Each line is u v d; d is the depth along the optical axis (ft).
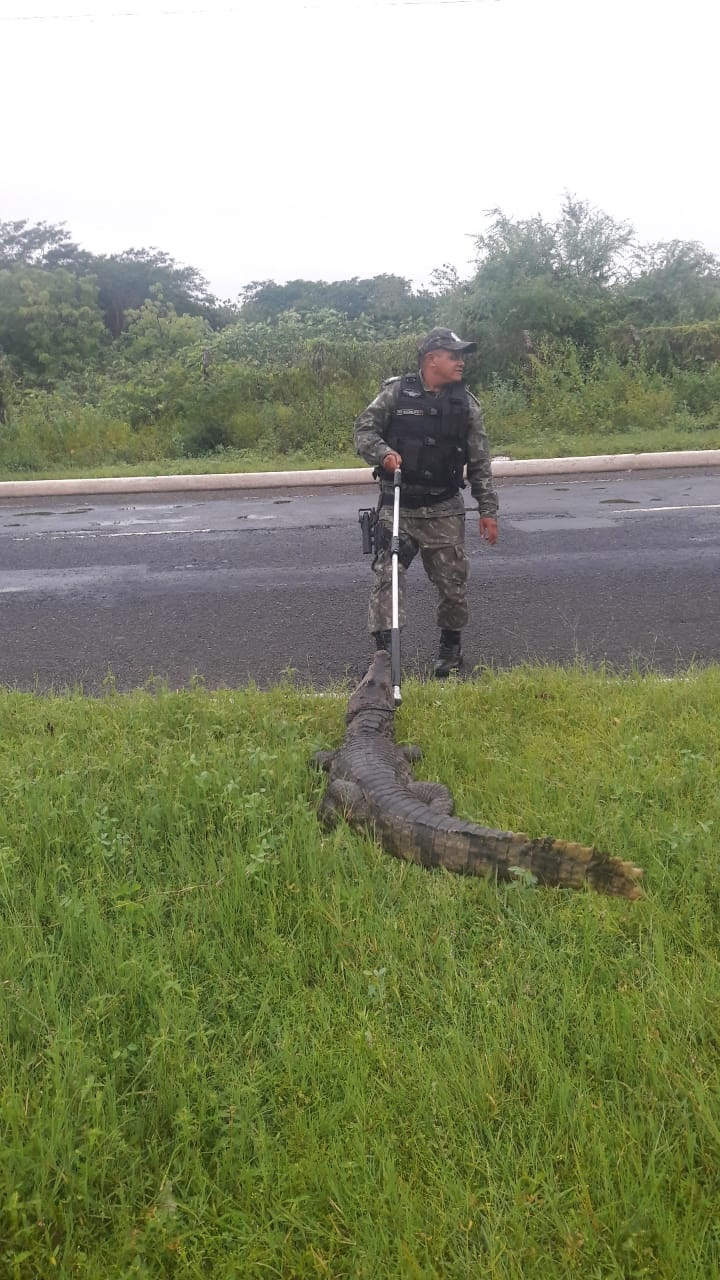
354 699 15.94
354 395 61.05
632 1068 8.19
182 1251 6.86
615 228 76.74
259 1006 9.36
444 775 14.14
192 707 17.08
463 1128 7.72
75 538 36.52
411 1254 6.59
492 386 63.21
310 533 35.42
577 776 13.66
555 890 10.82
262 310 223.92
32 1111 7.94
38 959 9.80
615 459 48.06
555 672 18.21
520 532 33.91
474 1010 8.99
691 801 12.74
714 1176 7.27
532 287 65.77
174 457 58.54
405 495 18.29
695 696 16.30
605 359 63.93
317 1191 7.25
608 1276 6.50
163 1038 8.43
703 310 78.02
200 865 11.75
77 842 12.37
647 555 29.22
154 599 26.58
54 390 81.15
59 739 15.47
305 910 10.72
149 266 240.32
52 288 178.60
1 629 24.30
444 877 11.34
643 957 9.67
